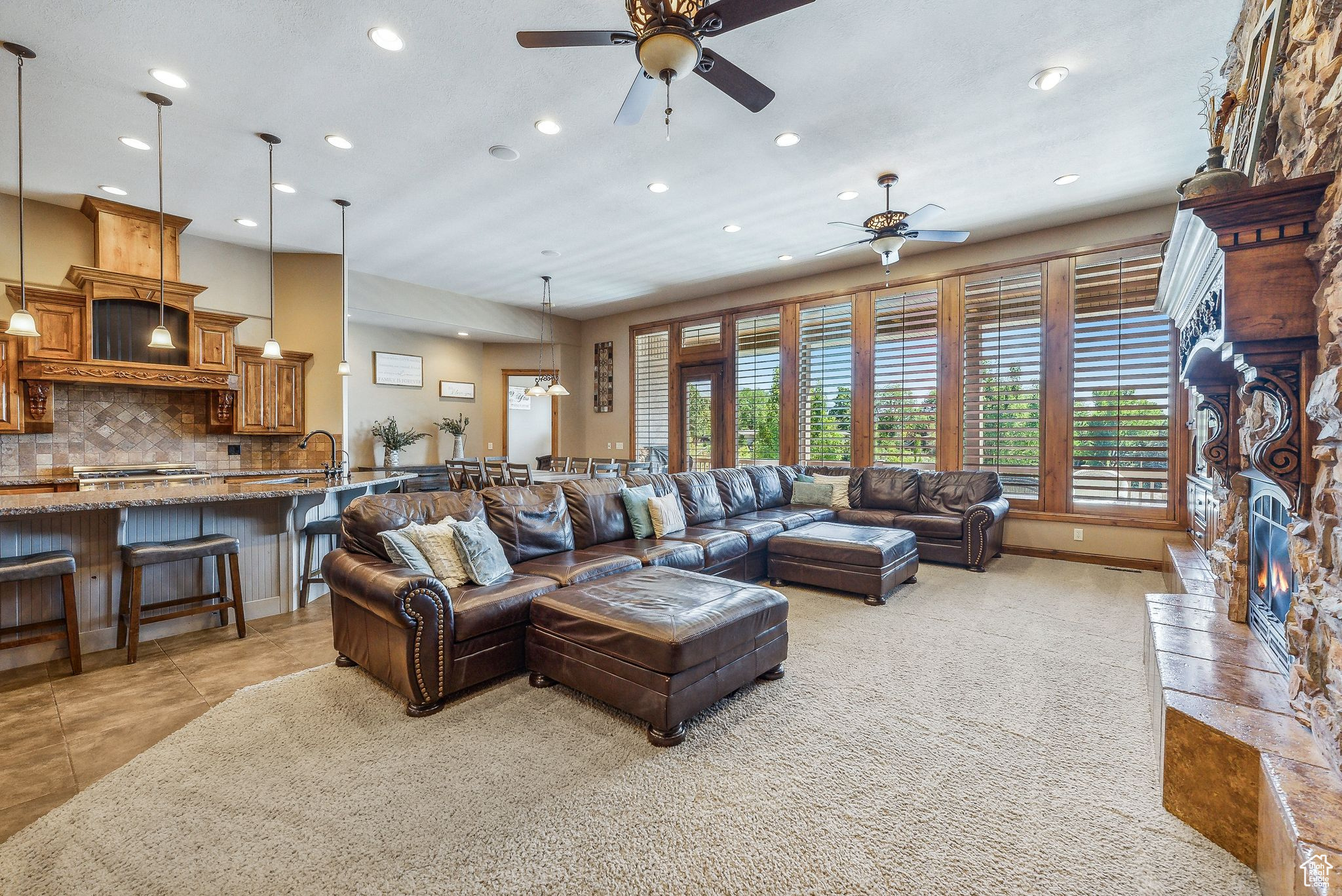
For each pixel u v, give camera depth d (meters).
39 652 2.78
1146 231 4.70
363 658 2.57
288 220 4.91
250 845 1.55
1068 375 5.06
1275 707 1.66
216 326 5.07
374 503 2.90
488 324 7.93
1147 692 2.45
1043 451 5.20
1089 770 1.90
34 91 3.01
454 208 4.66
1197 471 4.22
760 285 7.15
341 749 2.02
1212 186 1.84
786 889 1.40
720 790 1.79
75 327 4.42
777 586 4.30
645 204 4.62
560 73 2.92
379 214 4.77
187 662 2.81
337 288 5.81
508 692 2.49
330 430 5.76
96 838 1.57
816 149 3.70
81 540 2.89
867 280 6.31
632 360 8.55
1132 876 1.44
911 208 4.71
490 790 1.79
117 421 4.91
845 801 1.74
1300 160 1.67
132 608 2.78
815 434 6.66
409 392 8.13
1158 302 3.90
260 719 2.23
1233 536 2.46
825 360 6.59
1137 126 3.41
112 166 3.87
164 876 1.44
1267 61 1.85
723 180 4.18
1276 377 1.57
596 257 6.02
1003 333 5.40
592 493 3.92
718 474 5.18
